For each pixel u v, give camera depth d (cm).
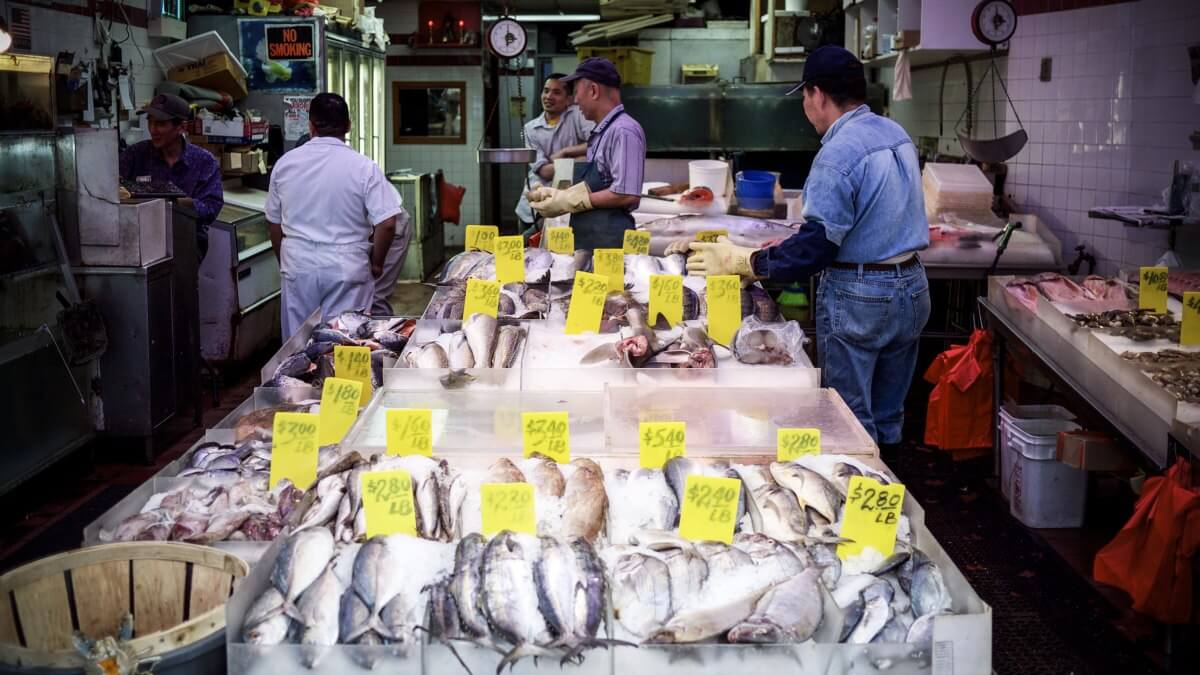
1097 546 416
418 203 1007
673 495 249
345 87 928
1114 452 391
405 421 267
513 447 279
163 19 728
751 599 206
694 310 381
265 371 356
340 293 494
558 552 206
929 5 649
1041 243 580
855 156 361
